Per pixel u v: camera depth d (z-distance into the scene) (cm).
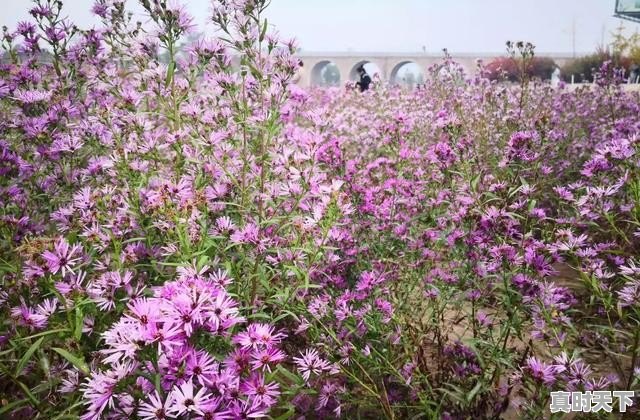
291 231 332
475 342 293
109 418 175
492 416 282
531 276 295
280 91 359
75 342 226
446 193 419
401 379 276
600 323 370
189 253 247
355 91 1059
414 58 6425
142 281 285
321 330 306
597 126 821
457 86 949
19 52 453
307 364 249
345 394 277
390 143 491
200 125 388
